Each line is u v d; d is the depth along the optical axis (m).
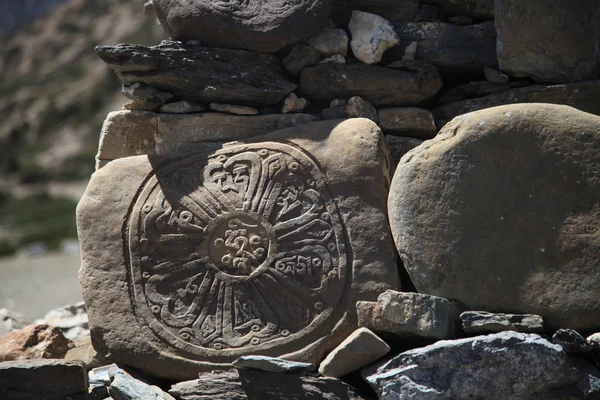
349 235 3.58
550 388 3.05
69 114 37.25
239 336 3.49
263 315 3.51
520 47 3.95
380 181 3.65
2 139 36.28
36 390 3.25
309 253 3.57
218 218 3.66
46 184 30.64
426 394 3.08
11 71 44.97
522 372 3.03
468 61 4.11
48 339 4.17
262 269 3.56
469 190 3.38
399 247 3.47
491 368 3.05
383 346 3.24
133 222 3.69
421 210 3.42
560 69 3.97
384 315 3.27
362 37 4.02
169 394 3.31
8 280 9.63
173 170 3.81
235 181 3.74
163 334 3.51
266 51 3.98
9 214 23.73
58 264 11.30
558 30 3.91
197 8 3.88
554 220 3.32
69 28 46.53
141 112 4.01
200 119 4.02
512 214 3.35
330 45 4.04
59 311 5.02
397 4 4.12
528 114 3.39
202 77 3.90
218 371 3.34
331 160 3.70
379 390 3.17
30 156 34.75
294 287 3.53
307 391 3.23
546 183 3.35
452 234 3.37
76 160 32.94
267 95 3.98
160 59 3.86
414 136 4.11
